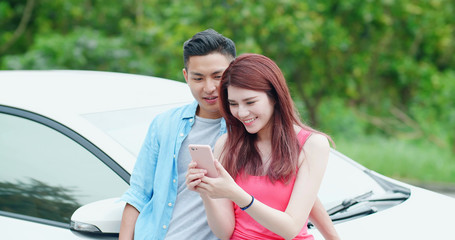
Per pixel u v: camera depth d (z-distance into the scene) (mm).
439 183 8070
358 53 11508
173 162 2459
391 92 12617
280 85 2150
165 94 3258
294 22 9664
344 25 11086
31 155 2863
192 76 2369
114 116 2895
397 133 12023
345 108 12188
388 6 11047
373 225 2797
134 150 2719
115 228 2441
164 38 9836
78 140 2748
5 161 2926
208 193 2031
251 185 2215
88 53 9703
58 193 2746
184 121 2494
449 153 10227
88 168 2703
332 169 3275
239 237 2252
